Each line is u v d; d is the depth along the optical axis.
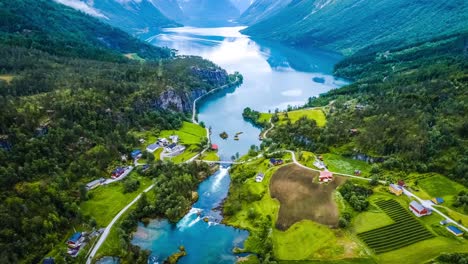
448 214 160.75
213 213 182.38
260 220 168.00
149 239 163.62
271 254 146.62
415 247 143.62
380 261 138.25
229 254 153.00
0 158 175.62
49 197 168.38
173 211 176.25
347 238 151.00
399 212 164.12
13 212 151.88
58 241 154.88
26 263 140.38
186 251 155.62
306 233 155.75
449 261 134.00
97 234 162.25
